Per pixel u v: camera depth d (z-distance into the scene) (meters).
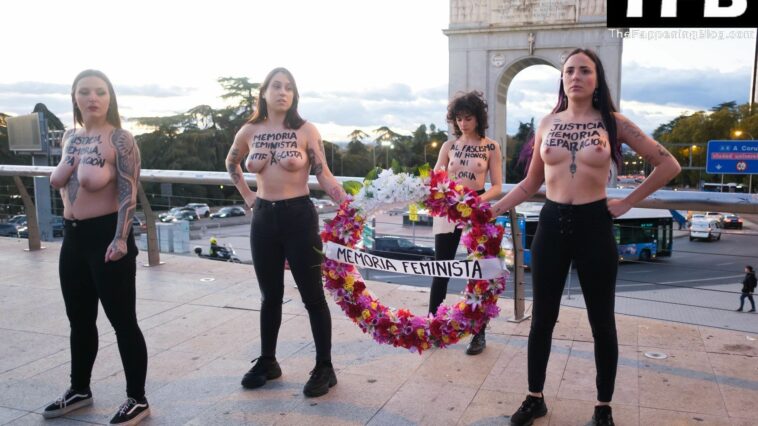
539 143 2.98
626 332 4.13
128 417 2.88
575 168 2.72
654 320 4.43
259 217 3.30
